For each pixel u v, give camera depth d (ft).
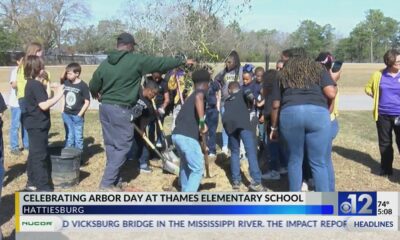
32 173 20.44
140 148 23.93
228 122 21.18
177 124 18.95
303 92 16.69
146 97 23.30
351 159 27.50
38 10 262.47
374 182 23.08
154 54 25.98
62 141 32.07
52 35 270.26
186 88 25.75
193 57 25.27
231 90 21.36
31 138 19.99
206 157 22.16
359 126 41.19
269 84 21.74
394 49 23.38
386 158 23.86
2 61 237.66
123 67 20.13
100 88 20.80
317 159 16.98
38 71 19.90
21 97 26.37
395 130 23.66
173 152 25.59
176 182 22.82
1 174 14.64
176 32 25.57
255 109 24.71
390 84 23.16
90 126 38.04
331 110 18.51
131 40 20.45
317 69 16.74
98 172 24.40
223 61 26.81
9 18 252.62
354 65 232.53
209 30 25.25
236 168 21.68
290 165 17.49
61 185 21.48
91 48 283.59
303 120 16.46
